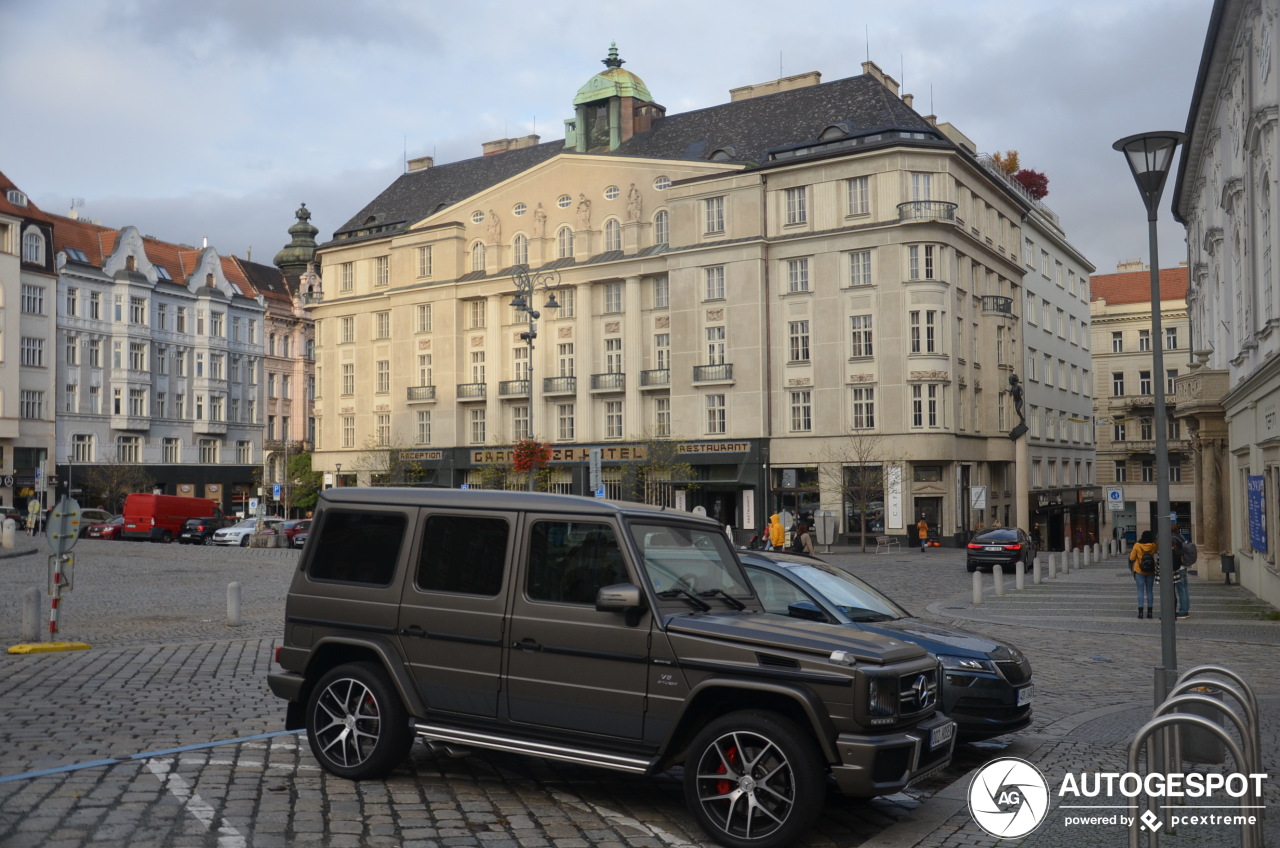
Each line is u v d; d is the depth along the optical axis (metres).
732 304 59.25
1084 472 80.00
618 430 63.97
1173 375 82.75
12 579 27.72
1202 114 31.22
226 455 82.75
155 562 36.34
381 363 73.38
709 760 6.73
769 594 9.71
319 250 76.69
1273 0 20.23
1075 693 12.77
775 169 58.50
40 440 69.12
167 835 6.39
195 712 10.48
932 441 54.88
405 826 6.77
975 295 60.41
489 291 68.25
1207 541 32.84
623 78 67.44
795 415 58.19
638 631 6.96
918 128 56.38
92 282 73.25
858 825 7.40
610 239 64.69
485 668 7.39
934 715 7.20
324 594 8.06
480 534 7.64
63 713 10.24
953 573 36.25
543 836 6.71
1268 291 22.77
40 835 6.32
